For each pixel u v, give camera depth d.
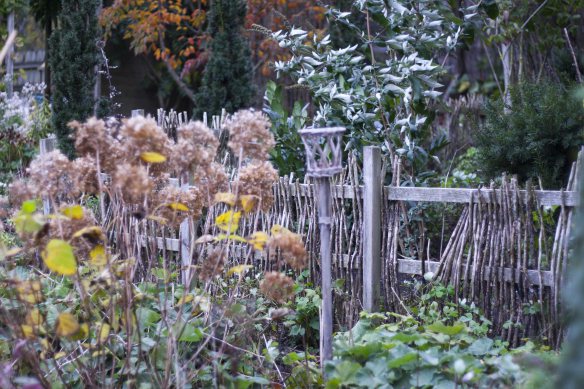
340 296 4.02
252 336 3.58
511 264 3.52
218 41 8.44
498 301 3.59
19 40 11.26
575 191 3.32
